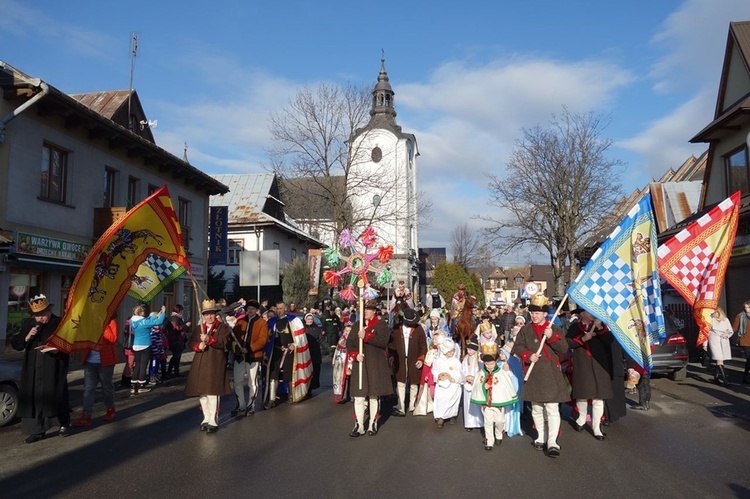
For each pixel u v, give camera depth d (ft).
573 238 105.29
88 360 29.60
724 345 42.80
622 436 26.58
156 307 69.31
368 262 29.58
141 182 67.51
